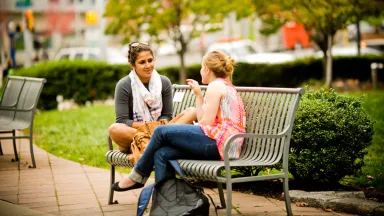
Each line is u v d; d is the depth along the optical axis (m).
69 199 7.16
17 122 9.53
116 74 20.86
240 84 23.14
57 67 19.95
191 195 5.56
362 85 24.62
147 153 5.97
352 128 7.05
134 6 21.42
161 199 5.64
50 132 13.54
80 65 20.23
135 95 6.92
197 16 22.70
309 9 19.98
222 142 5.93
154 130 5.95
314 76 23.72
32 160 9.22
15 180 8.27
